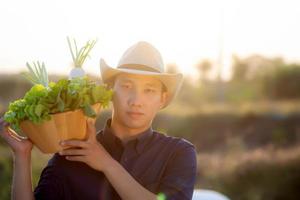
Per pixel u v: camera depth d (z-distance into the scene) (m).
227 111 23.73
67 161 2.92
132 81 2.83
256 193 13.00
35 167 10.75
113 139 2.92
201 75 39.19
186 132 22.33
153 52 2.94
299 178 13.07
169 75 2.83
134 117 2.82
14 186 2.83
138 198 2.63
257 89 35.34
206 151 20.67
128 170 2.87
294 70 34.19
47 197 2.90
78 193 2.88
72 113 2.63
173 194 2.81
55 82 2.81
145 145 2.90
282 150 15.01
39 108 2.58
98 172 2.88
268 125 22.56
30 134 2.71
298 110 23.84
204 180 13.88
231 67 40.59
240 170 13.53
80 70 2.85
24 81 31.17
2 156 11.64
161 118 22.61
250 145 21.30
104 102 2.75
